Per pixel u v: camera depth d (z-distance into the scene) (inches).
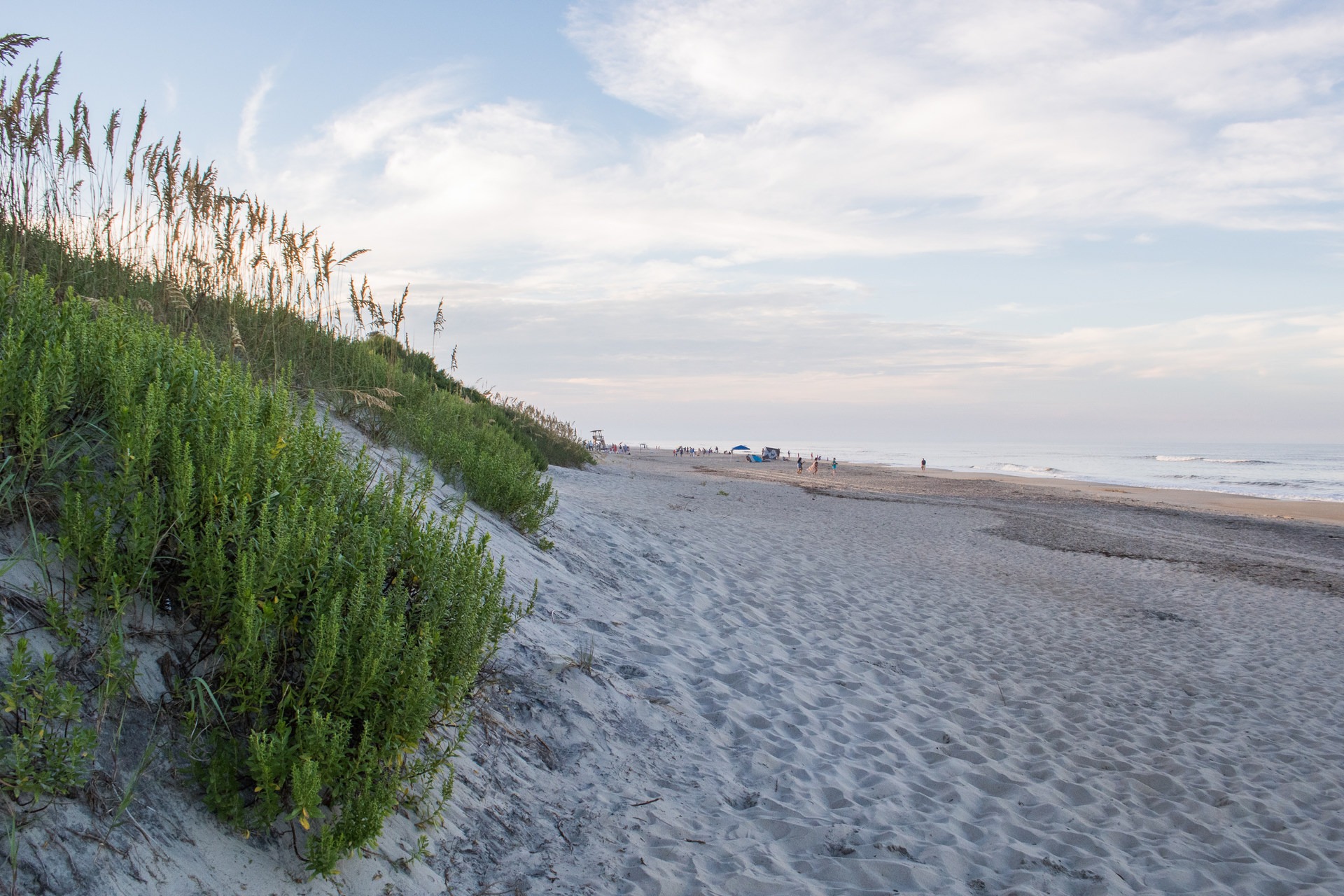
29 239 201.0
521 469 385.4
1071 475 2920.8
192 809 92.7
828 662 280.2
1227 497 1722.4
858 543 615.5
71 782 79.4
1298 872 161.9
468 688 135.8
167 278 219.3
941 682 277.3
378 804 97.7
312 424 143.9
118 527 108.3
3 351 111.2
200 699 97.4
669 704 205.3
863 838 154.1
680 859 136.3
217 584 100.7
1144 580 567.5
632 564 365.7
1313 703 293.1
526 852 127.6
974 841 161.9
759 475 1722.4
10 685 77.4
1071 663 320.5
